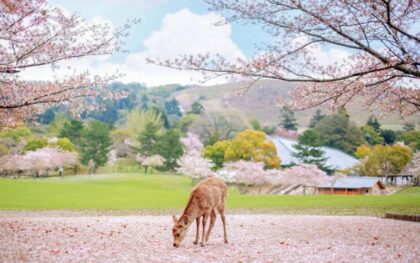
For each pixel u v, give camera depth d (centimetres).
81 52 1664
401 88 1930
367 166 7131
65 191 4141
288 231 1653
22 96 1616
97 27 1664
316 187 6900
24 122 2050
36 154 7425
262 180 6388
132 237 1410
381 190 6519
